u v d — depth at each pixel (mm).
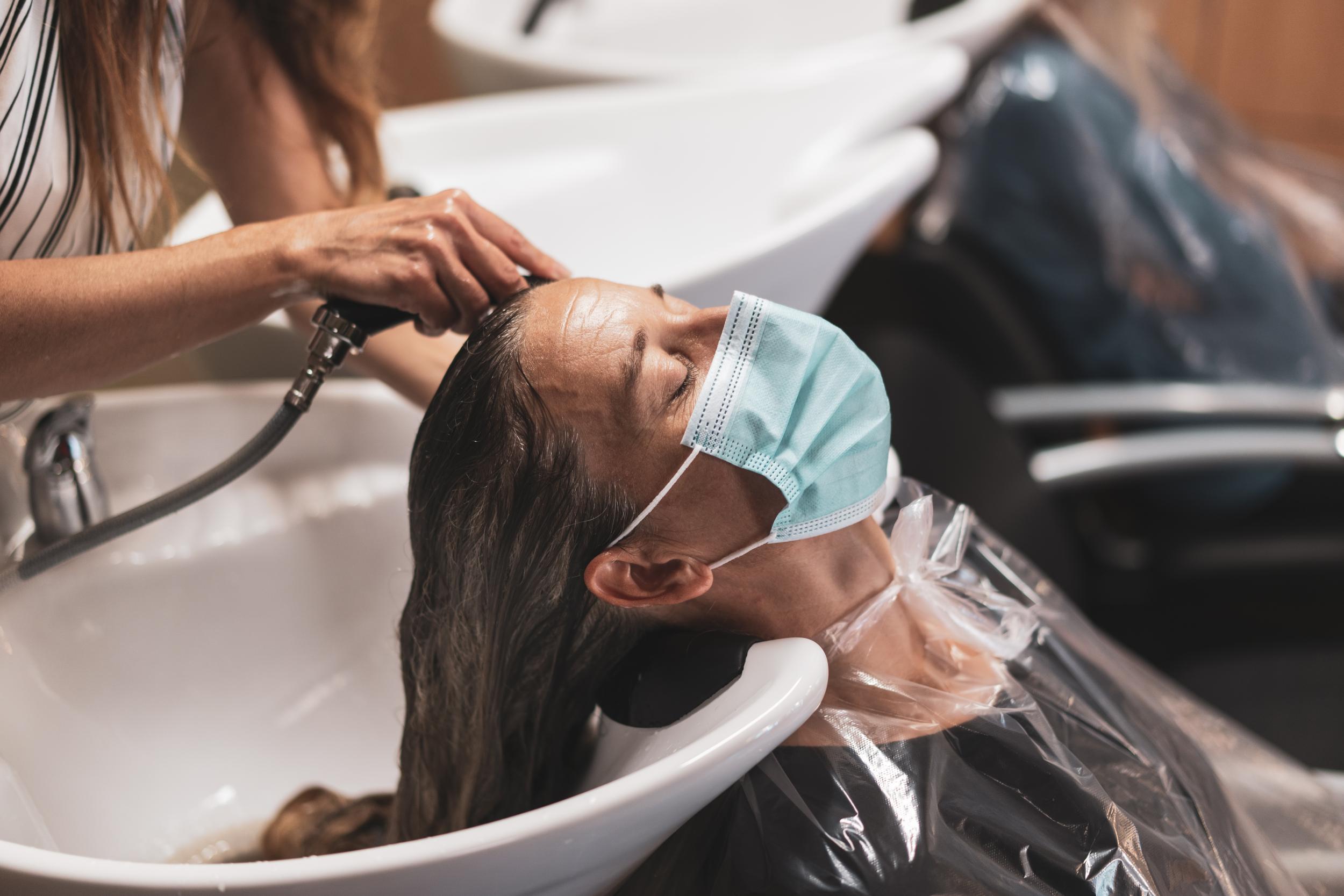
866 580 603
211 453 814
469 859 416
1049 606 741
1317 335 1640
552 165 1288
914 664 631
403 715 799
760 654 543
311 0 765
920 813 554
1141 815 600
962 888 533
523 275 620
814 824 554
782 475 521
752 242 895
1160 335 1595
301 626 804
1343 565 1391
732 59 1794
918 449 1280
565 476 527
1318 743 1119
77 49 596
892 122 1286
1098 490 1551
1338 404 1272
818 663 509
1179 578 1429
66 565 709
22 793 589
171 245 729
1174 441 1287
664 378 521
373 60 865
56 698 693
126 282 546
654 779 440
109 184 642
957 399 1298
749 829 564
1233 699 1182
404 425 829
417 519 568
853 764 571
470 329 587
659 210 1329
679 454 521
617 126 1325
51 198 612
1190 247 1574
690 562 541
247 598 782
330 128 825
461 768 627
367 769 802
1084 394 1323
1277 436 1267
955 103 1538
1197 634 1404
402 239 565
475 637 582
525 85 1451
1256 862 634
